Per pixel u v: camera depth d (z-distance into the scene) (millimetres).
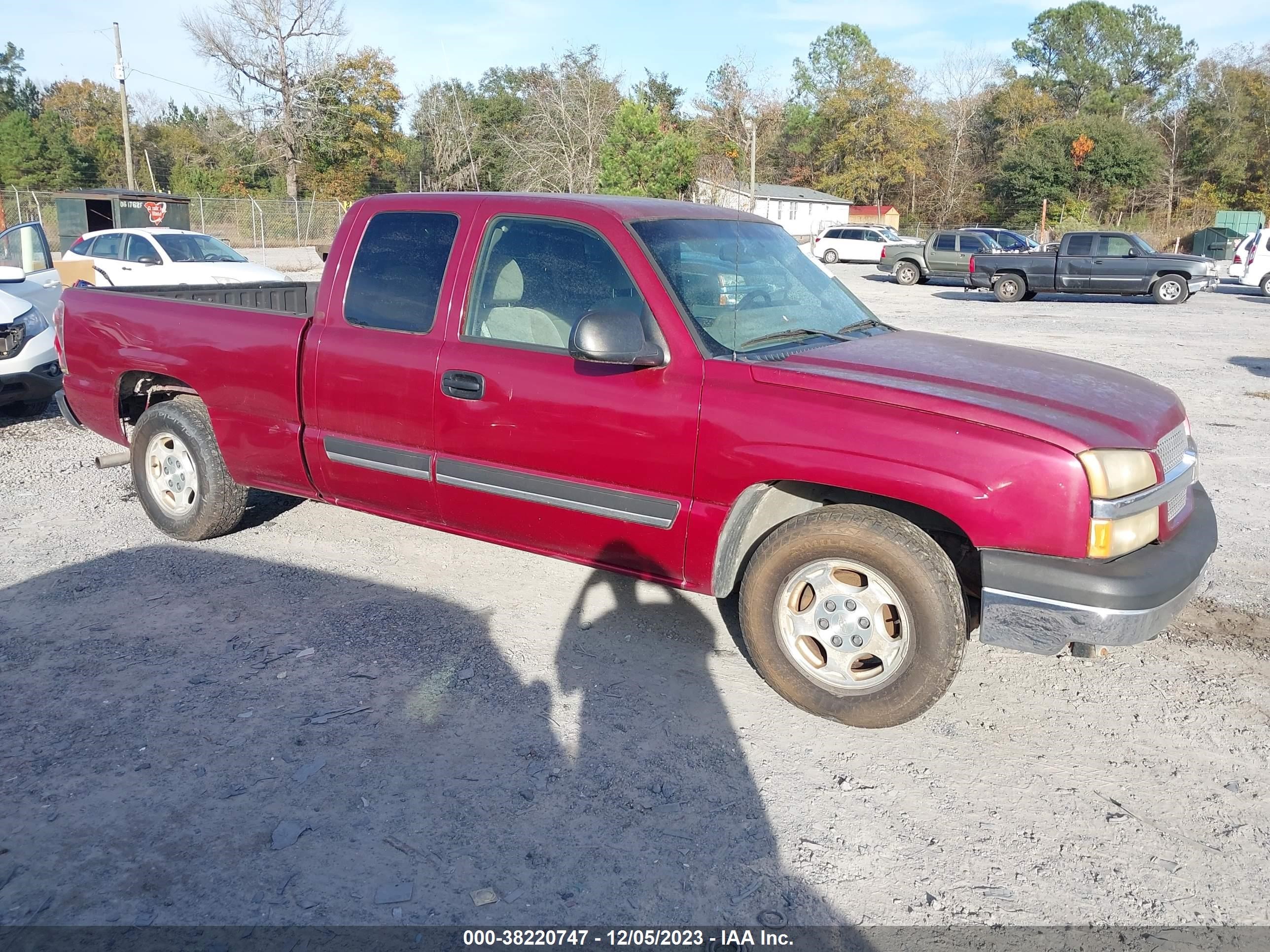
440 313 4230
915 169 68250
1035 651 3207
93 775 3191
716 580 3723
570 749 3400
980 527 3193
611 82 50406
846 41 82812
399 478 4398
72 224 29125
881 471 3283
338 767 3264
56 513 5879
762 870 2818
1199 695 3873
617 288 3842
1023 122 69188
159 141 70375
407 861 2816
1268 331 16406
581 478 3906
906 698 3432
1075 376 3795
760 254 4379
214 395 4922
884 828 3018
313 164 58250
